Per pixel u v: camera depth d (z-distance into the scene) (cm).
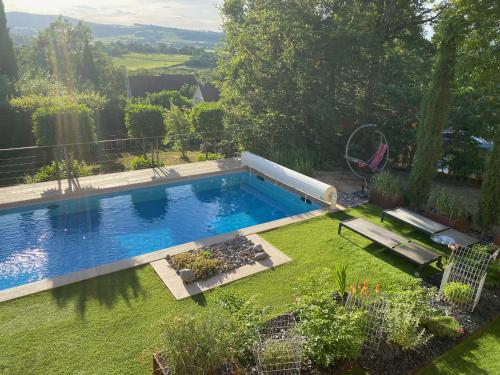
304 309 628
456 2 1033
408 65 1688
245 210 1281
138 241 1040
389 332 609
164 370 505
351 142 1767
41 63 4519
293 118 1714
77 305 693
